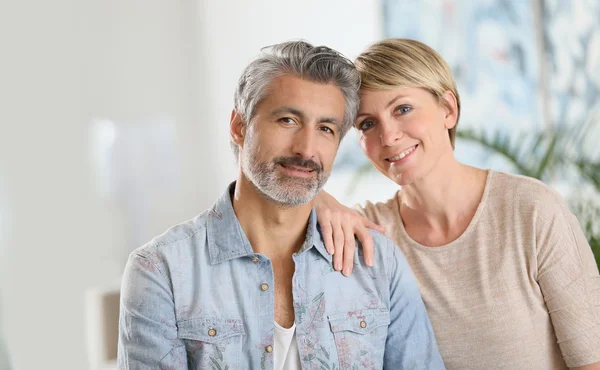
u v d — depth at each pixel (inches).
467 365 61.7
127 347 54.5
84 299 155.6
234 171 173.9
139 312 54.3
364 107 60.9
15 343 144.3
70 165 156.4
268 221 57.4
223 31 171.9
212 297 55.5
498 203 62.2
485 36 149.1
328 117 54.5
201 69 174.2
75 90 158.2
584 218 106.3
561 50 144.3
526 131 146.1
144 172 167.6
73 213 155.9
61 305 152.3
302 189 54.3
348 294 58.6
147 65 169.3
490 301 60.6
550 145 106.4
